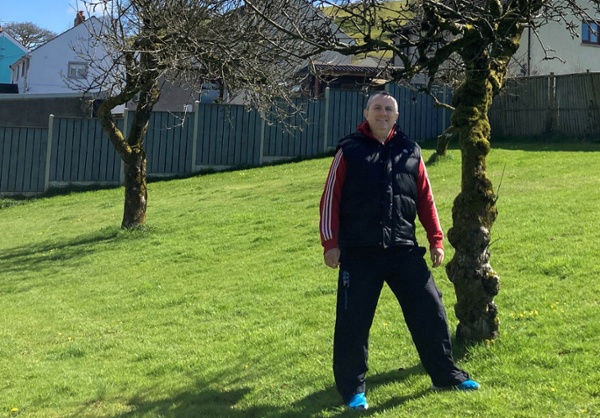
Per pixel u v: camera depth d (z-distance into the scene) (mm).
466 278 5512
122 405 5945
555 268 7430
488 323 5508
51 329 8664
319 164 22109
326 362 6098
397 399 4887
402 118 23828
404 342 6195
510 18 5711
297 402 5297
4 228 17828
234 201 16641
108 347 7727
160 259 11797
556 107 21234
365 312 4789
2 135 22844
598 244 8109
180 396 5938
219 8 7559
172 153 23656
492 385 4812
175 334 7828
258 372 6199
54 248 14016
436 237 4977
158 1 9406
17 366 7379
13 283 11500
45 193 23266
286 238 11812
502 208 10953
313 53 5723
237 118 23922
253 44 7191
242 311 8250
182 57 7867
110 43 12555
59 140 23297
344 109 24391
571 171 14031
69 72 45344
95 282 10930
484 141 5539
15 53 60656
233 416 5297
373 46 5469
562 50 25859
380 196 4770
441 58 5617
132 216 14430
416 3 5703
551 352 5184
